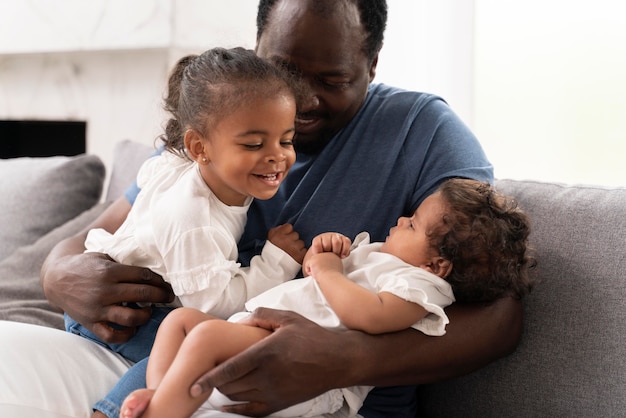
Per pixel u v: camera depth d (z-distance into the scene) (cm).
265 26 137
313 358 106
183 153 138
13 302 178
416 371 117
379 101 145
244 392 105
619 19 192
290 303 121
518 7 208
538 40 205
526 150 209
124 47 276
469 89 216
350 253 129
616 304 124
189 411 105
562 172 204
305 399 108
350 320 115
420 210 127
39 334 124
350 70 133
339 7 130
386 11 140
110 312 126
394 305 114
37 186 209
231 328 109
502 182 152
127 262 132
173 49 267
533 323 132
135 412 104
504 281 123
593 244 130
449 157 136
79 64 299
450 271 122
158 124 274
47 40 293
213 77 122
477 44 215
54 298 134
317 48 129
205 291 122
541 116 206
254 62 122
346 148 140
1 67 318
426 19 222
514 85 210
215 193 129
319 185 138
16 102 318
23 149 318
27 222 205
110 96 294
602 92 196
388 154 138
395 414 135
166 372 110
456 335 120
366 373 112
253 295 127
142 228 131
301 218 137
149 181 139
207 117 122
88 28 283
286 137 123
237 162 121
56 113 308
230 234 128
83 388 121
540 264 134
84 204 212
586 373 124
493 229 121
